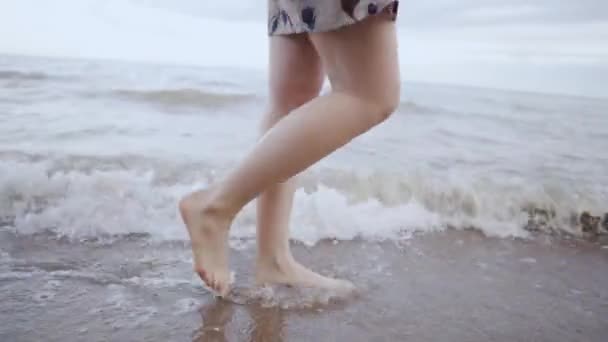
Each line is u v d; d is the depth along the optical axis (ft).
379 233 5.57
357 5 2.68
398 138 10.95
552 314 3.79
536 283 4.44
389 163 8.05
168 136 9.00
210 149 8.06
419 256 4.99
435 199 6.44
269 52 3.72
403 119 14.89
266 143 3.05
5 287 3.63
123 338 3.04
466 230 5.94
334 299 3.80
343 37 2.86
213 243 3.43
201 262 3.45
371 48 2.85
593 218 6.34
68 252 4.44
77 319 3.24
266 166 3.05
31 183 5.57
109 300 3.55
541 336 3.41
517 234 5.92
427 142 10.68
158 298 3.64
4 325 3.09
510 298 4.06
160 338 3.08
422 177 6.95
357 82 2.92
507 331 3.46
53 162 6.47
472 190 6.63
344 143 3.04
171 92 14.93
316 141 2.95
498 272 4.67
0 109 10.68
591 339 3.41
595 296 4.21
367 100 2.94
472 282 4.36
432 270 4.61
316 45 3.04
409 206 6.23
